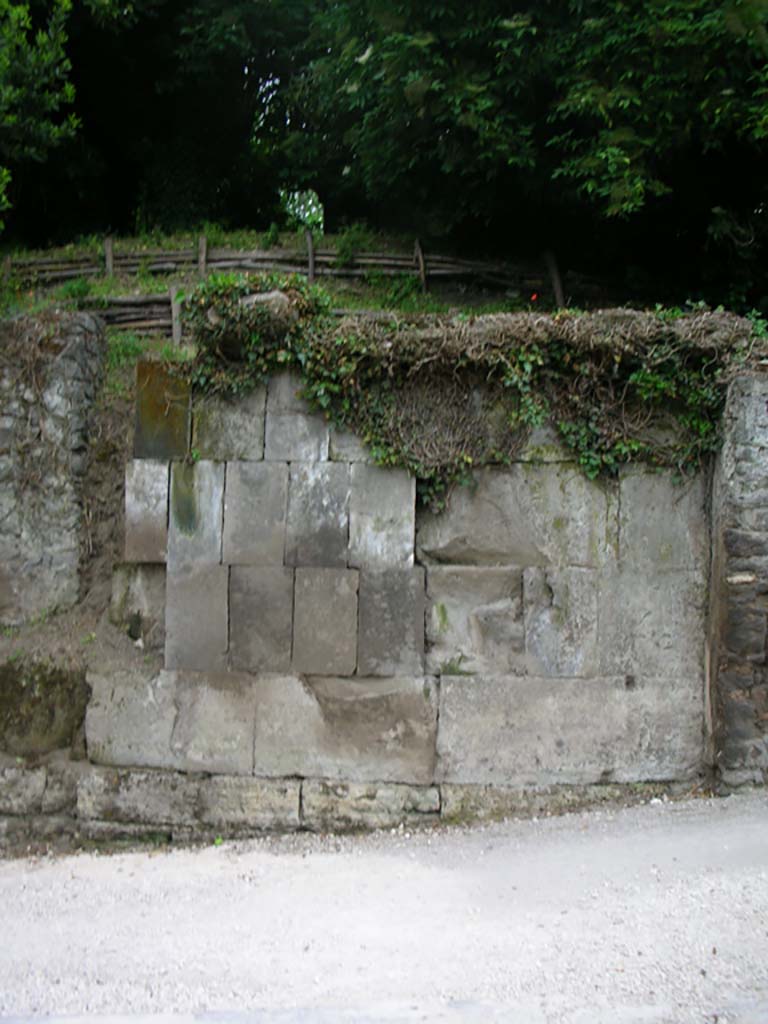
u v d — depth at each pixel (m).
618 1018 2.99
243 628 5.34
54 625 5.69
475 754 5.28
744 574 5.04
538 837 4.82
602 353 5.29
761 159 7.65
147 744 5.36
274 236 9.62
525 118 7.84
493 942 3.60
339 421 5.35
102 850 5.25
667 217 8.24
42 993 3.37
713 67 7.00
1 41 8.77
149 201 11.89
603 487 5.38
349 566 5.34
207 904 4.23
